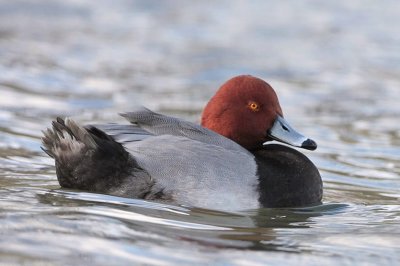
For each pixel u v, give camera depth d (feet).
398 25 83.10
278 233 31.45
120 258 26.73
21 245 27.09
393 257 28.89
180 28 81.71
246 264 27.27
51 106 55.67
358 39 78.84
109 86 62.80
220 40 77.92
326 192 39.45
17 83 60.75
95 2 89.15
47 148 34.32
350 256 28.84
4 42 72.95
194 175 33.22
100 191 33.81
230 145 34.55
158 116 34.60
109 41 76.59
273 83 65.46
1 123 49.73
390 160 46.80
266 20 84.64
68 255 26.55
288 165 35.45
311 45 77.10
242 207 33.71
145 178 33.27
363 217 34.68
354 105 60.03
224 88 37.27
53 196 33.58
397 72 69.67
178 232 30.14
